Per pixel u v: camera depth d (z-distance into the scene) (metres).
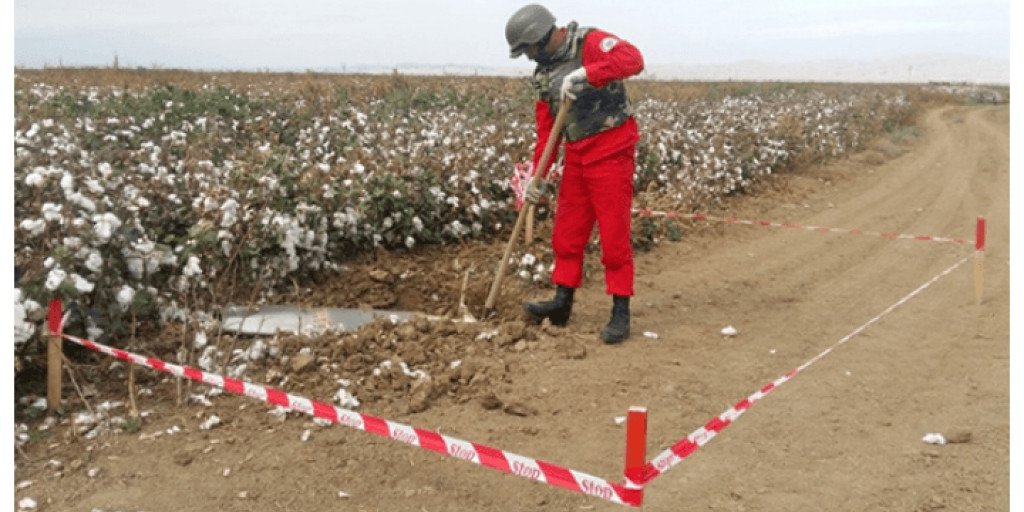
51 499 3.60
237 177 6.47
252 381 4.79
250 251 5.81
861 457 4.22
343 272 6.83
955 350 5.92
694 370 5.38
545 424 4.50
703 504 3.71
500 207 8.41
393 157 8.52
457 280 6.85
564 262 5.98
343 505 3.62
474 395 4.81
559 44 5.60
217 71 29.70
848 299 7.32
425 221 7.67
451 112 13.40
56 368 4.25
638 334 6.07
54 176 4.93
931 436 4.41
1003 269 8.50
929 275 8.25
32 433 4.08
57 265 4.44
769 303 7.11
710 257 8.73
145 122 8.91
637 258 8.45
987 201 13.64
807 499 3.78
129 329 5.28
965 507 3.72
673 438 4.38
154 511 3.54
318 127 10.23
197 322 5.23
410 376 4.92
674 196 10.24
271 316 5.78
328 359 5.09
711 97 26.16
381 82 21.50
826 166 17.19
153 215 5.97
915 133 26.03
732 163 13.05
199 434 4.19
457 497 3.71
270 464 3.93
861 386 5.21
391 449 4.11
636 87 27.69
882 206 13.13
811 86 45.31
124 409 4.38
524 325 5.76
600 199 5.67
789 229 10.59
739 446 4.31
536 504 3.68
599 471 3.98
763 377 5.32
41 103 9.59
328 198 6.86
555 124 5.52
